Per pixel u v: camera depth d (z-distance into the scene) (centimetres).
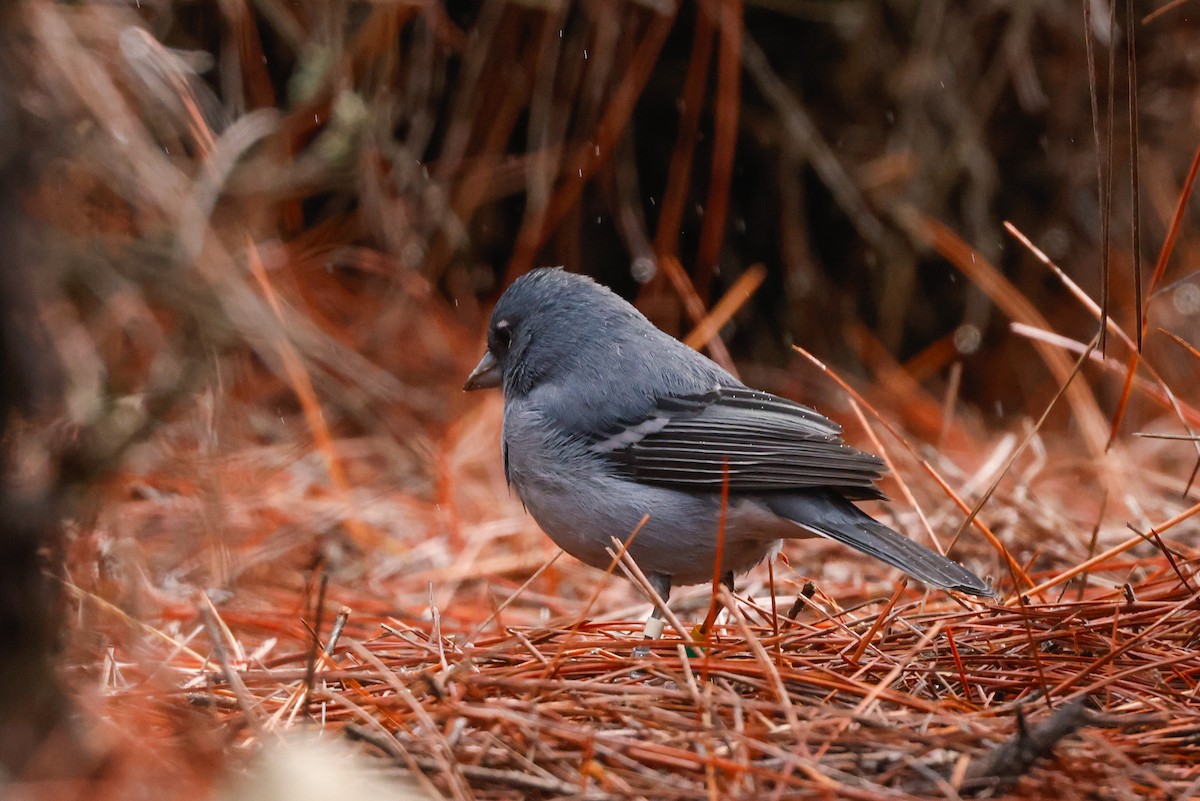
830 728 594
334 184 1314
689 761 557
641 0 1382
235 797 500
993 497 1119
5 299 491
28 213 518
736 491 839
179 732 555
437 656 730
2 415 502
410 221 1445
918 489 1181
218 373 885
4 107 492
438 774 544
